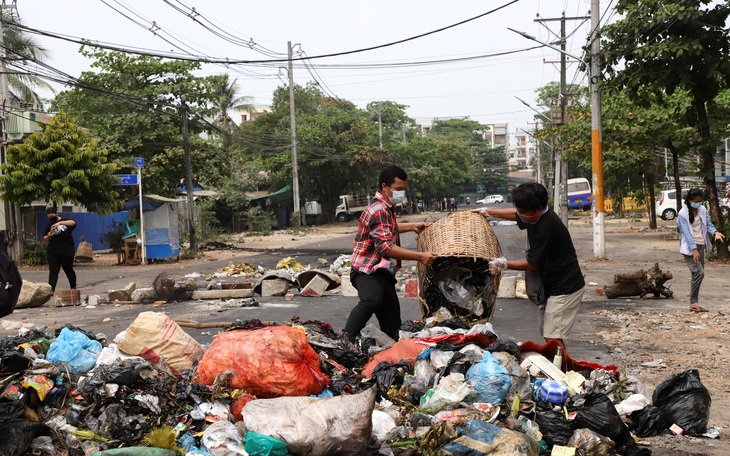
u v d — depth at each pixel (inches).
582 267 689.6
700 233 421.4
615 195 2098.9
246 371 191.3
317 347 232.7
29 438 168.7
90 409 185.0
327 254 1006.4
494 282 298.5
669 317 404.8
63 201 888.3
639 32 690.2
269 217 1909.4
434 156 3253.0
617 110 828.6
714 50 690.2
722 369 285.3
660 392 211.9
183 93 1139.3
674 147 834.2
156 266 903.7
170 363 220.5
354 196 2564.0
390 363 220.8
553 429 187.3
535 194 234.5
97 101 1274.6
